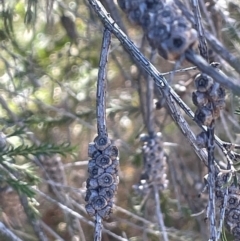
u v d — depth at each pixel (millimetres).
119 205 938
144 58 441
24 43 924
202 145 430
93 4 448
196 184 815
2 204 740
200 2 648
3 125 760
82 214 908
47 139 898
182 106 458
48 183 769
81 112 931
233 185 471
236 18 763
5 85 876
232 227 474
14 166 661
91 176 441
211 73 367
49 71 967
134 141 943
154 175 713
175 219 879
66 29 885
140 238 890
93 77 966
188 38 374
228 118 771
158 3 396
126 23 850
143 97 834
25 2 749
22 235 785
